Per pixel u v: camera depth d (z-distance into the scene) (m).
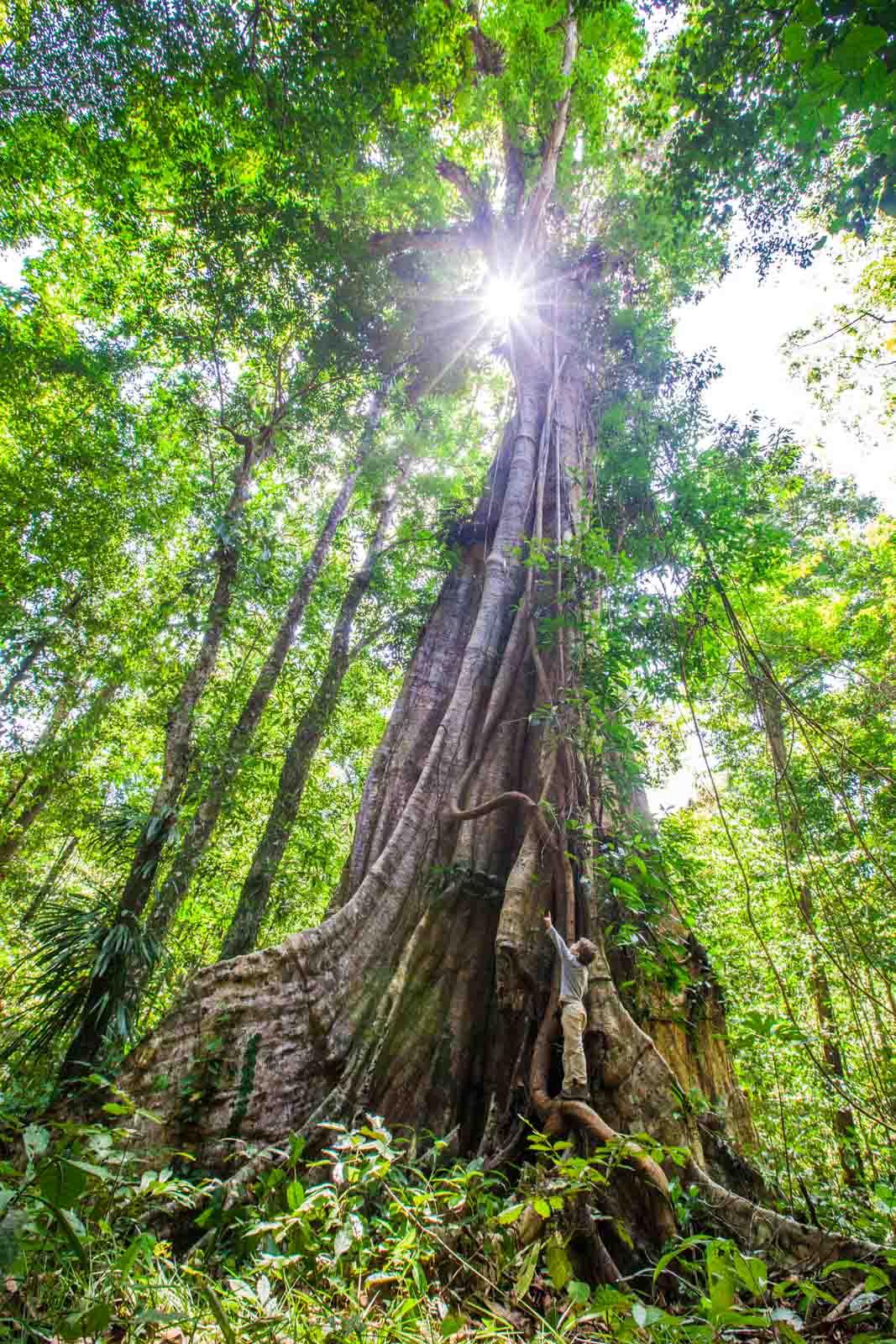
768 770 10.58
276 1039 4.84
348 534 15.84
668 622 9.63
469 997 5.48
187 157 9.50
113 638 13.95
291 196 9.77
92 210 11.66
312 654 15.12
